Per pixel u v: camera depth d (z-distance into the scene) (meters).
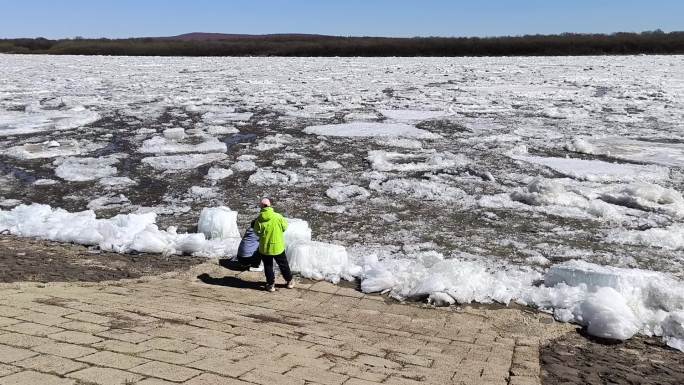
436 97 29.62
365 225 10.24
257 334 4.86
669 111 24.12
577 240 9.44
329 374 3.87
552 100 28.12
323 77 42.25
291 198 12.05
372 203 11.62
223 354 4.08
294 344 4.67
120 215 10.05
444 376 4.21
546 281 7.39
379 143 17.56
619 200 11.48
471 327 6.08
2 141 18.06
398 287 7.21
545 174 13.98
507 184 13.12
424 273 7.44
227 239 9.06
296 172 14.26
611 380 4.80
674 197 11.30
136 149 17.03
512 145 17.30
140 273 7.61
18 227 9.72
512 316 6.46
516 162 15.16
